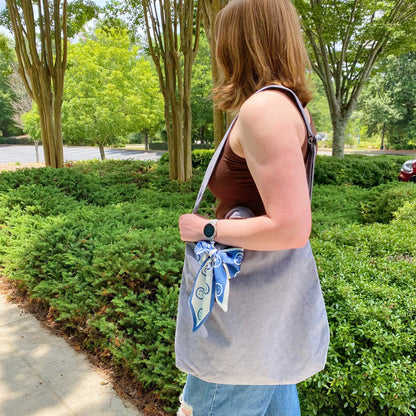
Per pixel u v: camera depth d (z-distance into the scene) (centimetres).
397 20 1131
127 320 229
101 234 315
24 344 254
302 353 92
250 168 79
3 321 284
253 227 77
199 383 102
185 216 95
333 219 432
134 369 206
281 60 87
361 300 181
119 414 194
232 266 86
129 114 1792
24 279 303
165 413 194
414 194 492
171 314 220
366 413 158
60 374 224
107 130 1705
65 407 198
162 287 235
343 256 239
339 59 1322
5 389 211
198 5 688
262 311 88
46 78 909
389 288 194
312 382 167
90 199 573
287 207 72
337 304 182
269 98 79
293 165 73
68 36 1056
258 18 88
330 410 168
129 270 245
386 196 513
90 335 242
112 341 226
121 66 1845
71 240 304
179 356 97
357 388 154
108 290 244
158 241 277
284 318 90
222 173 91
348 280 207
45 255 301
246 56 91
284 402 110
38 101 928
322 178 966
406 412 142
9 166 1325
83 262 274
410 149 3834
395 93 3438
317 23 1027
